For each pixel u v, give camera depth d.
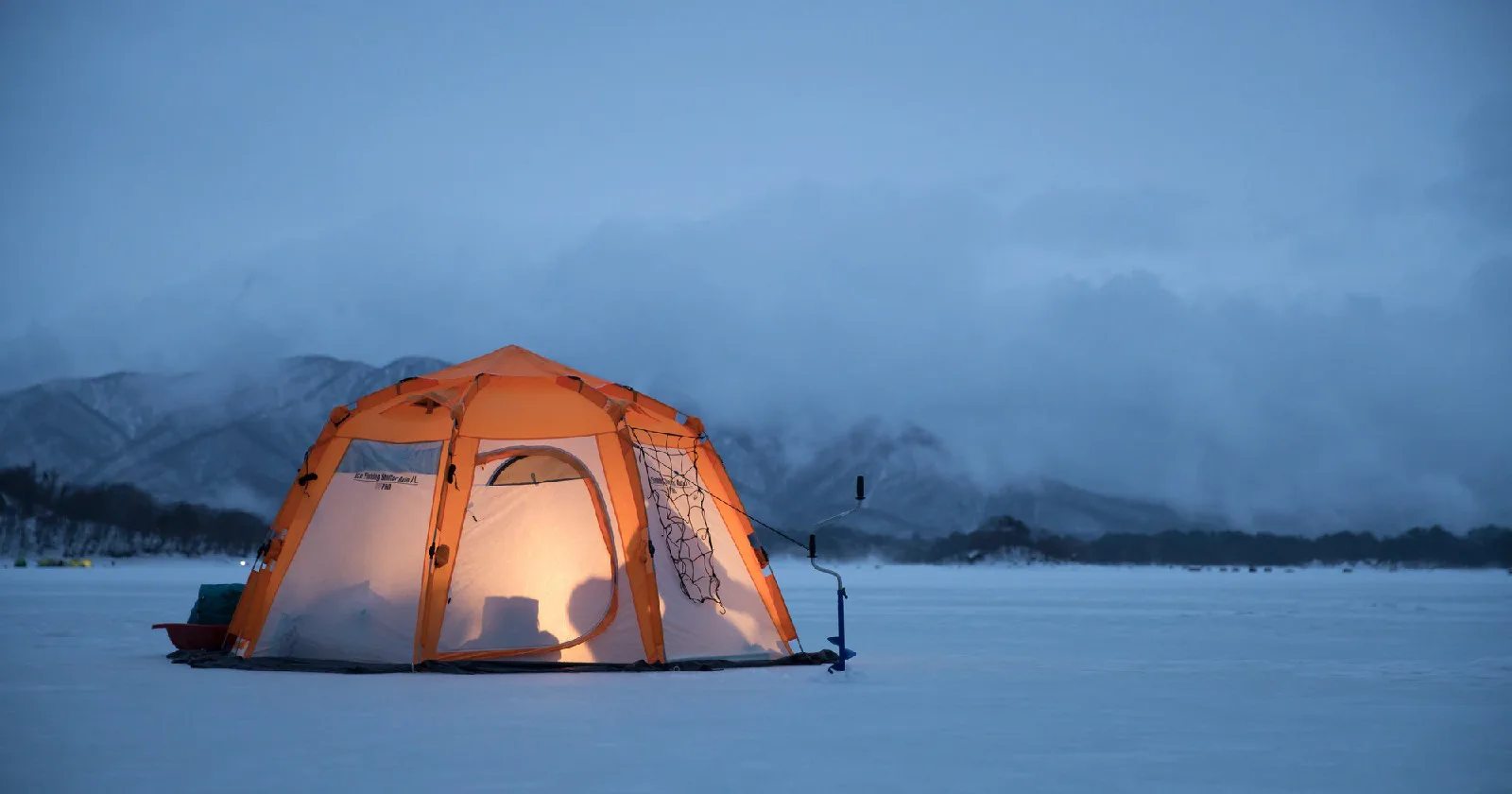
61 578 71.56
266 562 15.16
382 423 15.24
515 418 15.22
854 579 101.75
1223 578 136.12
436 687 12.18
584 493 15.09
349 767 7.34
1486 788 6.88
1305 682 13.39
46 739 8.45
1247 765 7.64
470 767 7.35
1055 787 6.84
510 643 14.49
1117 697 11.66
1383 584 96.62
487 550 14.82
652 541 15.00
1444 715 10.34
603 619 14.69
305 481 15.24
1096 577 137.62
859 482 13.58
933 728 9.28
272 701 10.82
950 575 141.12
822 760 7.71
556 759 7.66
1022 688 12.43
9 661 15.30
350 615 14.51
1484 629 26.22
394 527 14.77
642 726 9.26
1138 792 6.71
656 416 16.09
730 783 6.88
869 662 16.06
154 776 7.00
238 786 6.68
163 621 25.09
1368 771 7.42
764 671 14.36
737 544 16.08
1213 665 15.65
